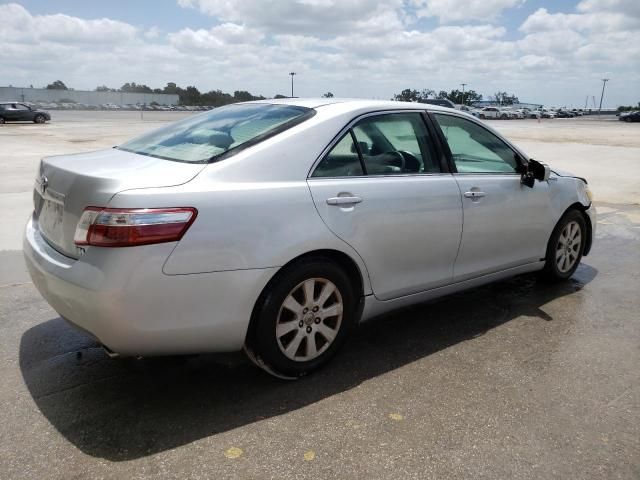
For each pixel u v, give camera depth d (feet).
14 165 44.88
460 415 9.57
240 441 8.74
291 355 10.35
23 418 9.31
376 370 11.19
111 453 8.40
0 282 16.11
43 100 305.53
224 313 9.21
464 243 12.78
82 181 8.93
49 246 9.99
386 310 11.93
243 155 9.74
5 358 11.51
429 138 12.48
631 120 197.16
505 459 8.39
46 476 7.87
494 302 15.23
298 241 9.74
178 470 8.03
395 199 11.23
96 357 11.60
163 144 11.03
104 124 125.18
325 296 10.55
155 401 9.91
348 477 7.94
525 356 11.91
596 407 9.90
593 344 12.55
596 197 33.17
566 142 78.07
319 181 10.34
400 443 8.75
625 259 19.75
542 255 15.39
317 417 9.46
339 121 10.94
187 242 8.67
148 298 8.51
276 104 11.98
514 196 13.87
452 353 12.01
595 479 7.99
